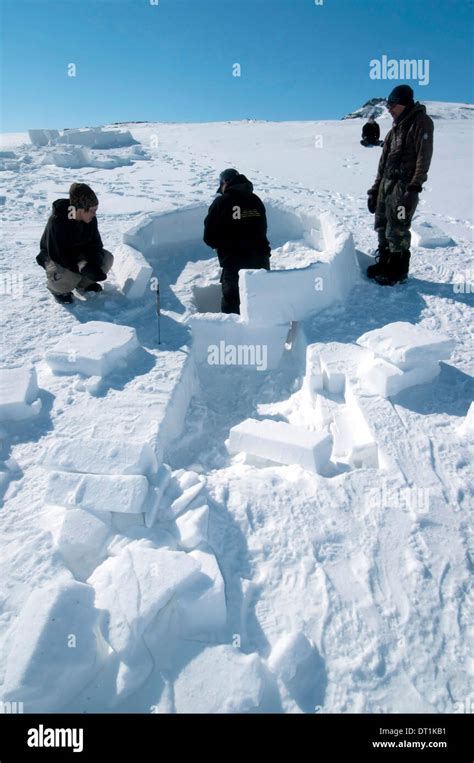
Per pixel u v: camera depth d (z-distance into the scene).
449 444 2.89
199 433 3.47
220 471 3.02
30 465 2.74
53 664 1.75
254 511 2.51
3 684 1.80
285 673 1.84
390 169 4.52
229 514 2.49
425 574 2.22
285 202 6.22
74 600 1.92
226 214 4.80
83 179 10.85
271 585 2.19
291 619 2.06
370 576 2.21
